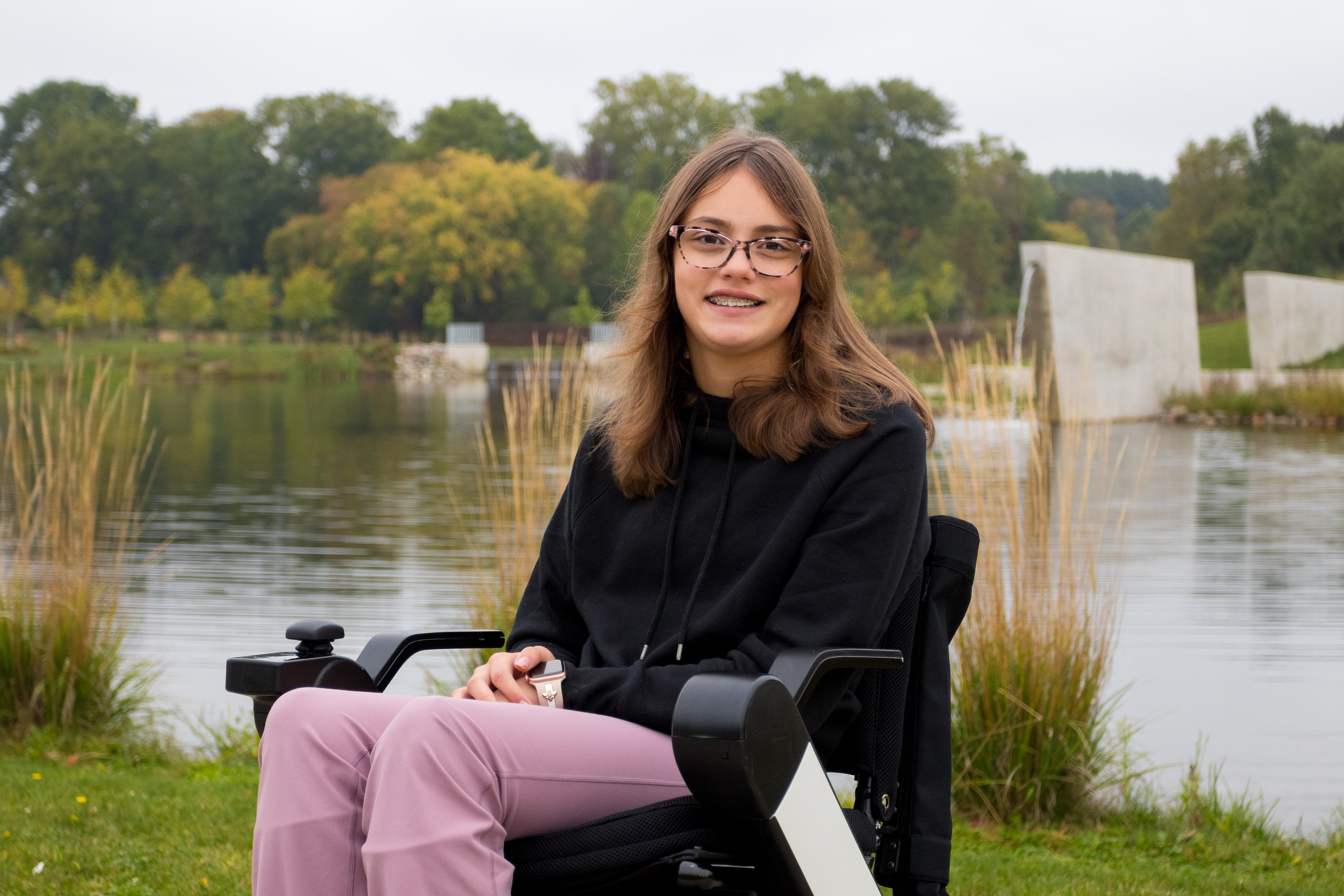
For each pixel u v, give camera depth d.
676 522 1.45
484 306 66.31
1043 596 3.38
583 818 1.22
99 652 4.02
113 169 72.94
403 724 1.13
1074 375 16.62
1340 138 68.75
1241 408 18.59
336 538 7.94
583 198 69.88
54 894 2.31
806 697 1.17
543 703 1.34
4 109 76.81
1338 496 9.89
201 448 15.27
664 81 77.81
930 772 1.43
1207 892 2.49
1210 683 4.38
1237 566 6.75
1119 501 9.49
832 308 1.48
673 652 1.38
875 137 73.81
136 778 3.36
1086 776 3.20
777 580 1.35
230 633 5.11
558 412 4.03
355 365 49.44
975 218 66.81
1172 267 20.25
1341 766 3.48
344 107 78.44
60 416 4.12
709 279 1.45
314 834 1.16
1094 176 106.81
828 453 1.37
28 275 70.94
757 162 1.47
